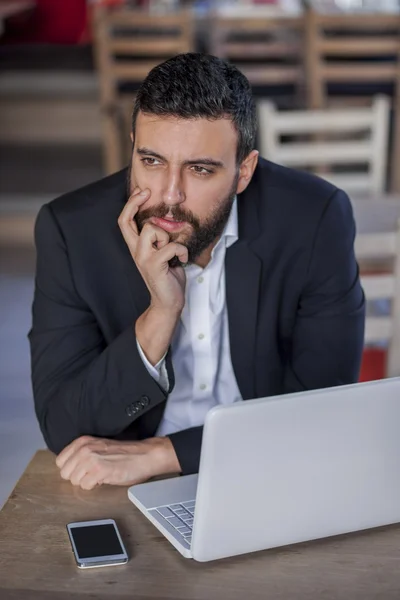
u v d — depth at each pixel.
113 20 5.58
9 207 5.96
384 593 1.34
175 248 1.72
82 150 6.66
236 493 1.35
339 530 1.46
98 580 1.37
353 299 2.04
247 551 1.41
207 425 1.30
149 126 1.66
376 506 1.47
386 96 5.97
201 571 1.39
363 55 5.87
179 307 1.78
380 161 4.21
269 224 2.00
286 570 1.39
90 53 7.12
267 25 5.76
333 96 5.98
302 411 1.34
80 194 2.01
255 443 1.33
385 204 3.44
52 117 6.62
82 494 1.63
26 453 3.44
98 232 1.96
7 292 5.08
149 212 1.73
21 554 1.44
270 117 4.16
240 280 1.97
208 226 1.74
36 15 7.21
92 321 1.98
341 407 1.36
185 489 1.62
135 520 1.54
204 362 2.02
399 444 1.43
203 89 1.63
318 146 4.20
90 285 1.95
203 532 1.37
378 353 2.97
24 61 6.95
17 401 3.85
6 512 1.57
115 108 5.78
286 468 1.37
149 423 1.96
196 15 6.21
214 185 1.70
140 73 5.71
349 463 1.41
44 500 1.61
